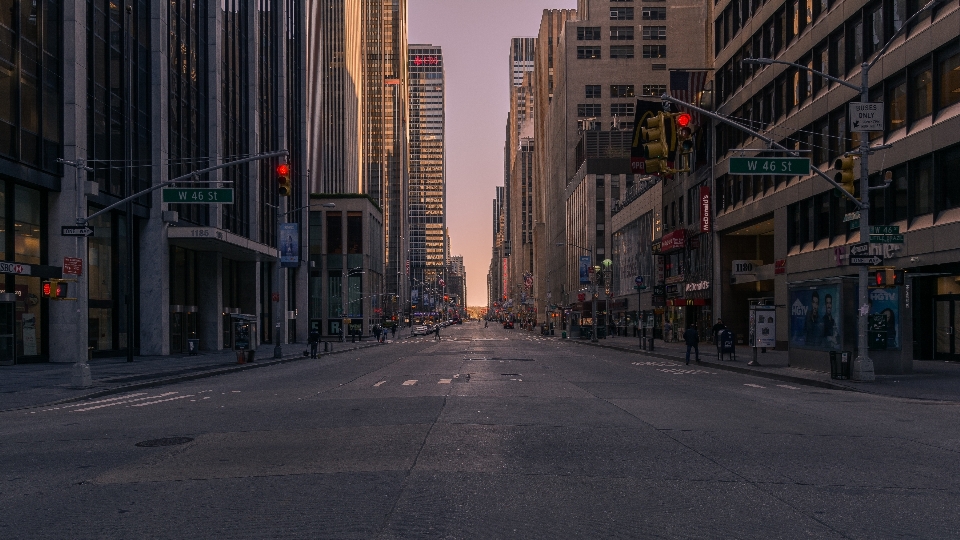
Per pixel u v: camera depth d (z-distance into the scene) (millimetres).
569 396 17406
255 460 9461
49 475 8898
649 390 19266
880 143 32281
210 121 51375
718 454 9727
